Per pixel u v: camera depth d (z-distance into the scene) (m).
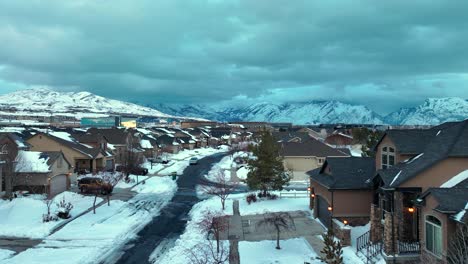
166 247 27.95
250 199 41.75
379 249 23.58
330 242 21.58
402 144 26.48
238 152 106.31
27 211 37.00
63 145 61.41
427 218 20.88
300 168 60.88
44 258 25.31
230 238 28.86
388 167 27.70
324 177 32.72
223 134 155.88
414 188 22.80
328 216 30.83
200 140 137.62
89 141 69.81
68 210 36.06
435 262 19.88
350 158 32.66
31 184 45.97
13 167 42.94
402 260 21.97
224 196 41.59
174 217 37.16
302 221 33.50
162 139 107.31
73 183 55.44
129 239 29.86
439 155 23.20
